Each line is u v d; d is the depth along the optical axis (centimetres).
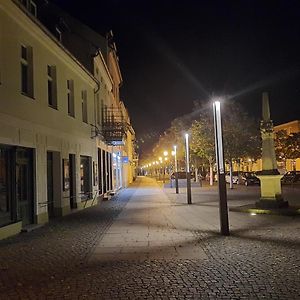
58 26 2111
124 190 3994
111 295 626
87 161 2322
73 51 2477
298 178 4562
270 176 1720
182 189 3884
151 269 782
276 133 5797
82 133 2158
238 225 1348
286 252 907
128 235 1200
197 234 1189
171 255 906
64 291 652
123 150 4544
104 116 2898
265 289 638
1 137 1204
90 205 2256
